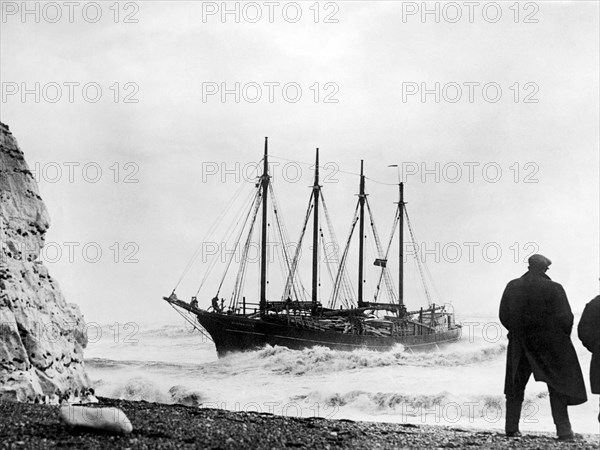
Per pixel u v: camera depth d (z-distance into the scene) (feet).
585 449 40.47
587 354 155.94
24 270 56.75
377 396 121.19
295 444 38.70
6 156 59.11
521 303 46.19
